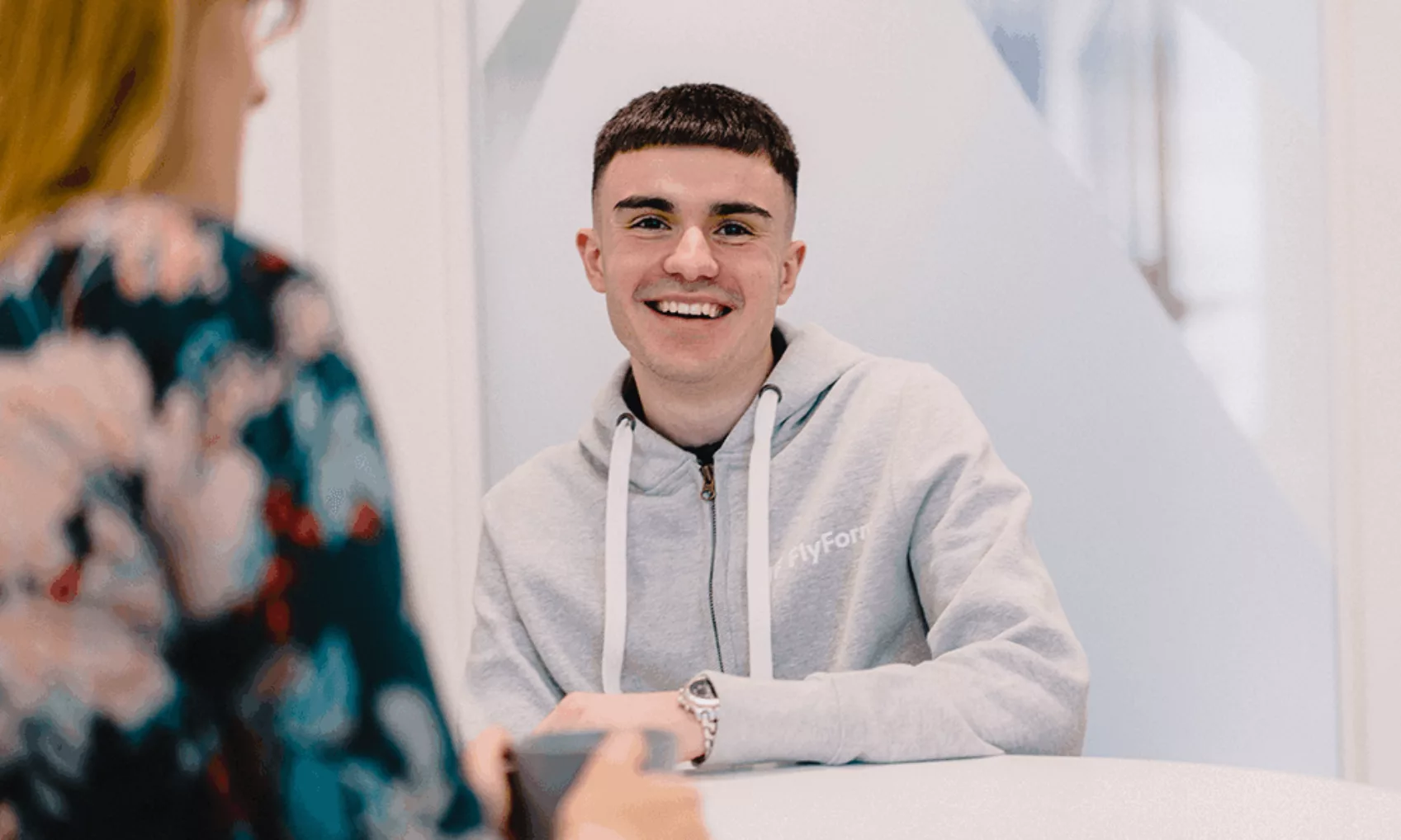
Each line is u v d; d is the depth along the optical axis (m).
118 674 0.33
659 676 1.47
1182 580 2.37
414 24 2.45
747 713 1.00
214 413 0.35
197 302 0.35
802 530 1.45
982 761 0.92
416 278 2.43
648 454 1.49
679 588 1.48
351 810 0.33
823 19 2.46
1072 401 2.40
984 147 2.43
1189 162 2.42
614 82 2.49
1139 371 2.40
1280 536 2.37
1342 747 2.31
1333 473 2.35
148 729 0.33
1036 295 2.42
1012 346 2.41
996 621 1.20
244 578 0.34
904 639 1.42
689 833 0.53
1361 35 2.35
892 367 1.53
